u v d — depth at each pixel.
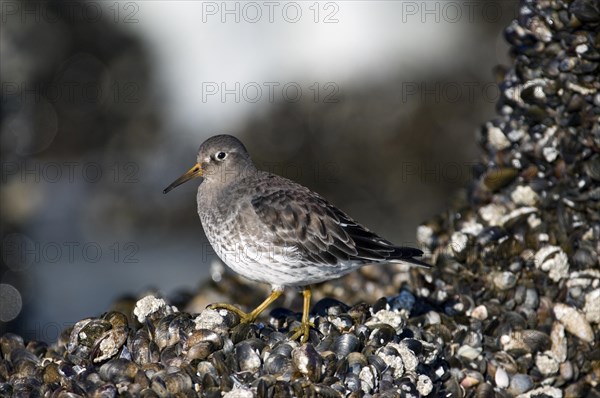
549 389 9.66
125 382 8.15
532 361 9.77
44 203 20.55
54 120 21.42
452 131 19.84
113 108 21.64
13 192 20.28
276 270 9.59
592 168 10.53
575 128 10.65
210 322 8.73
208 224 10.03
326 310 9.77
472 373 9.59
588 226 10.61
